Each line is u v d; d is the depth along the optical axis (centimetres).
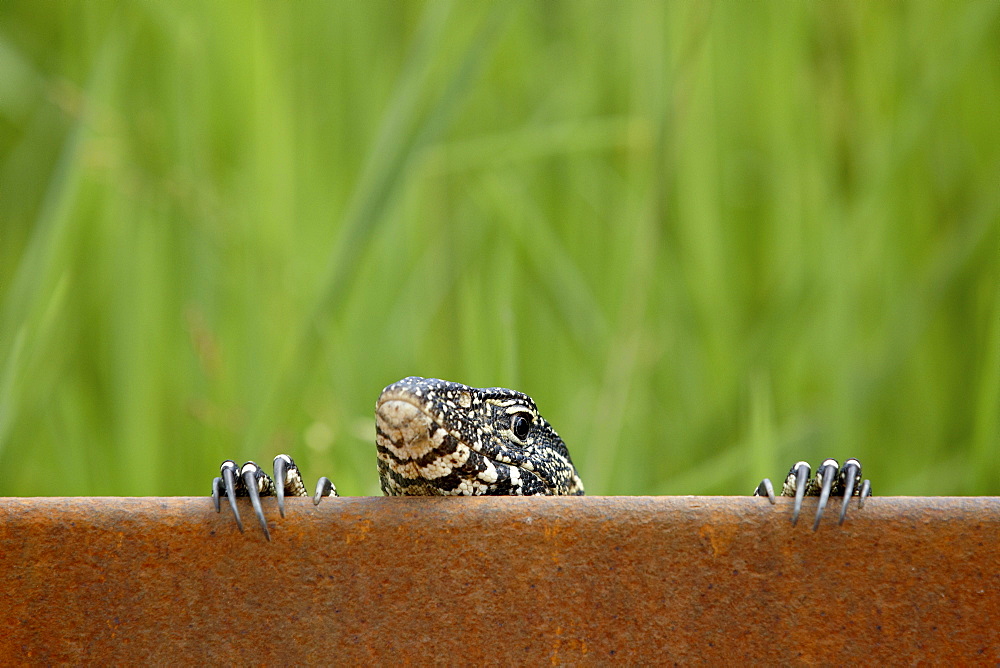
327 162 2644
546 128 2692
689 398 2497
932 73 2542
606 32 2855
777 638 1005
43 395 2180
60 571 1025
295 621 1023
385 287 2461
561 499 1029
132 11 2541
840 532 1010
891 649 999
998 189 2525
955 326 2598
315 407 2295
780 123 2752
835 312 2469
